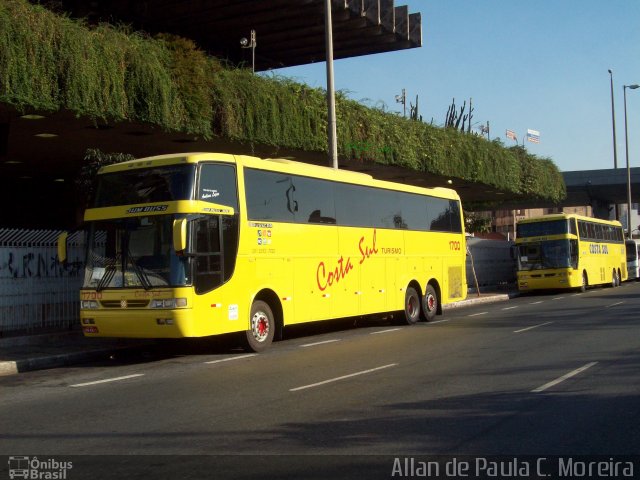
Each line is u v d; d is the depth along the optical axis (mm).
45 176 25531
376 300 18375
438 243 21609
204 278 12930
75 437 7531
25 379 11906
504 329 17469
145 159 13469
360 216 17984
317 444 6953
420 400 8938
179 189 12898
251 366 12430
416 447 6773
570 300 28672
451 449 6688
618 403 8570
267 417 8211
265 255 14531
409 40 27359
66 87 14188
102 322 13141
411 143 26938
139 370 12500
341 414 8266
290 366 12250
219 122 17938
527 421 7734
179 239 12266
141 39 16203
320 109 21484
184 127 16828
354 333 18047
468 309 26078
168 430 7715
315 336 17625
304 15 24031
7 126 16625
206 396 9625
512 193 37750
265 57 29016
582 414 8031
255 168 14492
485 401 8797
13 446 7230
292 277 15344
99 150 19656
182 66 16797
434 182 32656
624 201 58594
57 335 16188
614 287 40688
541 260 34844
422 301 20484
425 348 14188
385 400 9000
